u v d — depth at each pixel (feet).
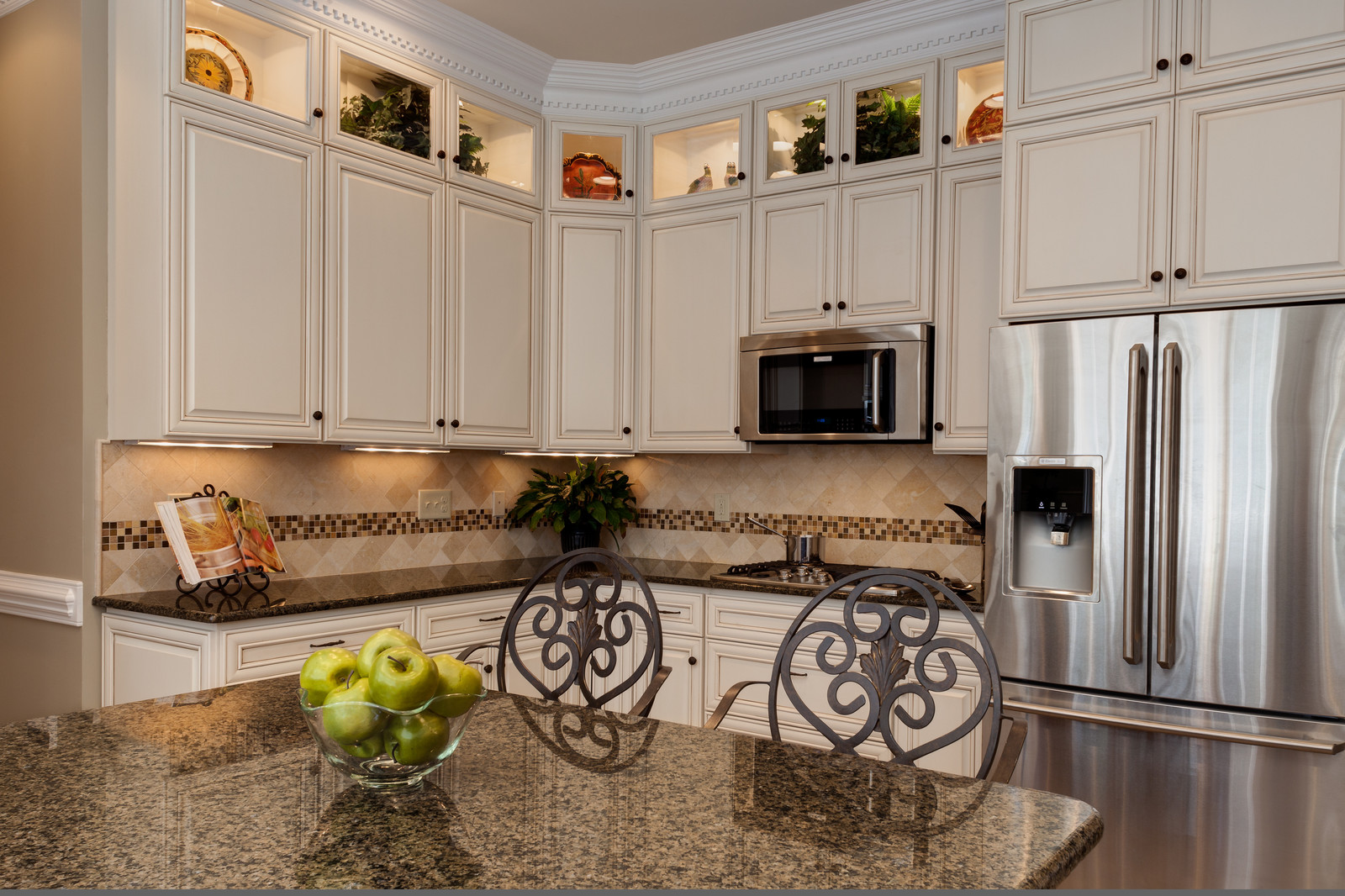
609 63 12.66
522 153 12.61
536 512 13.23
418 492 12.45
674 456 14.11
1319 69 7.82
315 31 10.02
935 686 5.37
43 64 9.61
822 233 11.69
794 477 13.02
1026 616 8.71
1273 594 7.64
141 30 8.93
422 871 3.09
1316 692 7.45
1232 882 7.72
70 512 9.25
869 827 3.60
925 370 10.86
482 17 11.29
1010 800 3.94
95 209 9.21
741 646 11.24
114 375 9.21
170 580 9.79
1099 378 8.42
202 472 10.07
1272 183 7.98
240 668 8.53
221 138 9.14
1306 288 7.80
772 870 3.18
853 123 11.54
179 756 4.22
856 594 5.71
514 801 3.79
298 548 10.99
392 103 10.89
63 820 3.45
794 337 11.69
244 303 9.30
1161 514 8.04
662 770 4.25
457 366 11.53
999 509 8.89
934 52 11.00
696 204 12.62
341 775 4.01
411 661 3.64
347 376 10.24
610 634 6.68
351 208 10.32
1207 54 8.29
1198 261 8.26
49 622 9.52
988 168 10.63
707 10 11.12
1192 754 7.93
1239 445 7.80
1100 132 8.76
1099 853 8.32
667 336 12.82
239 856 3.17
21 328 9.82
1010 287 9.18
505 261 12.17
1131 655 8.08
